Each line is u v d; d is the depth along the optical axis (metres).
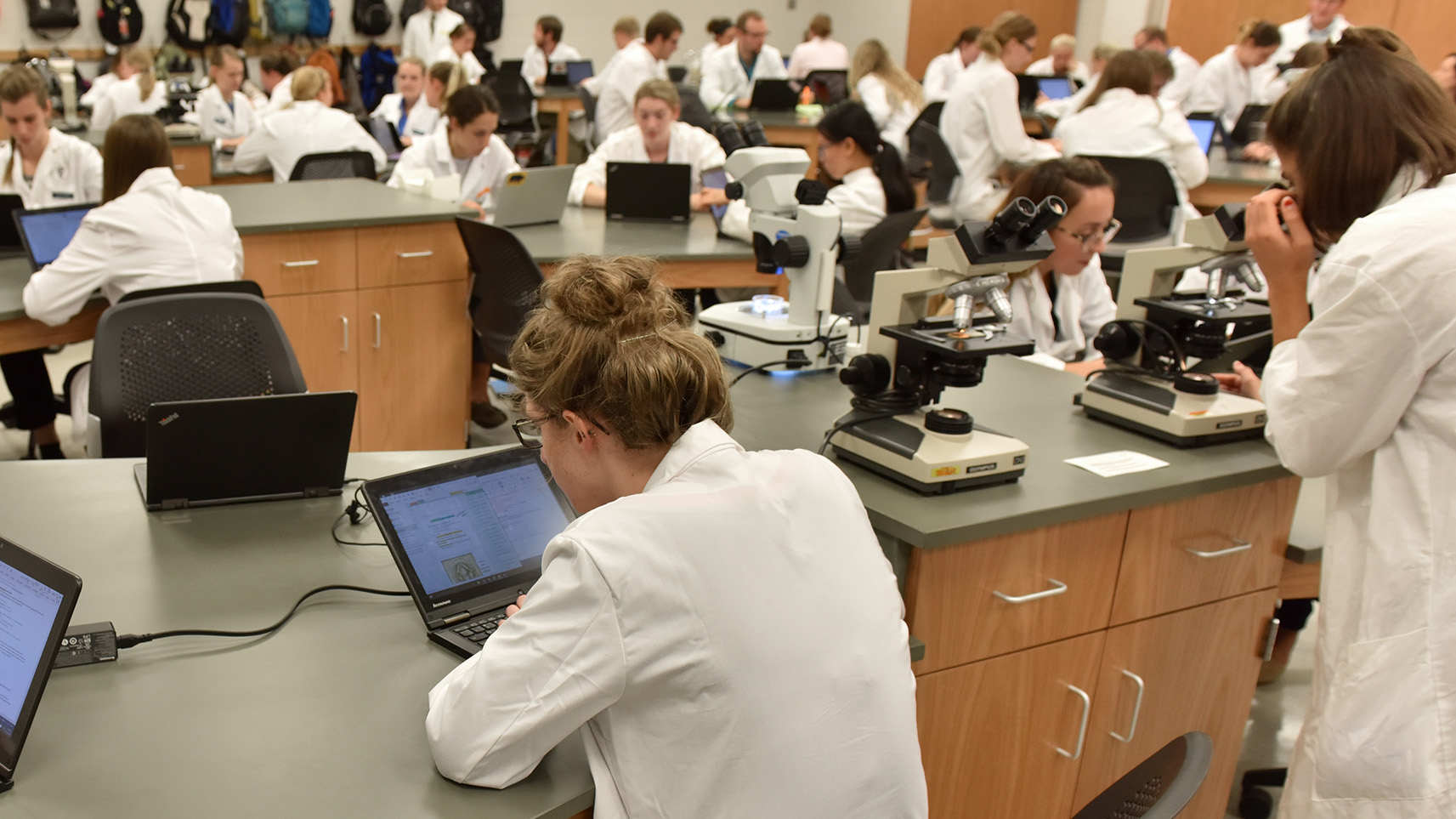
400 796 1.06
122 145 2.72
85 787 1.04
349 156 4.52
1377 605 1.50
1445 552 1.44
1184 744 1.12
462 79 5.94
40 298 2.65
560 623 1.03
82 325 2.85
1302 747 1.66
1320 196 1.54
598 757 1.09
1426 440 1.46
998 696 1.72
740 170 2.24
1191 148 4.89
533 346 1.14
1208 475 1.77
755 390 2.13
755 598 1.03
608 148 4.32
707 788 1.03
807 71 9.18
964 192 5.23
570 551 1.04
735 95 8.70
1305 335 1.50
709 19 10.88
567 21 10.22
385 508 1.42
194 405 1.54
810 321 2.23
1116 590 1.78
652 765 1.04
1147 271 2.06
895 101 6.48
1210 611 1.92
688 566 1.02
